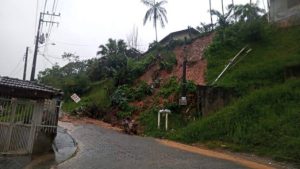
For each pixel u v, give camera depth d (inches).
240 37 1460.4
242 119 864.3
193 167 546.0
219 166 566.9
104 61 2121.1
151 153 663.1
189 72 1418.6
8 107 596.4
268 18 1504.7
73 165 533.3
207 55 1444.4
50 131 689.6
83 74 2241.6
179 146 813.9
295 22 1363.2
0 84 574.9
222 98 1050.7
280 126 776.3
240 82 1127.0
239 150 757.3
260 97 924.6
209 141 854.5
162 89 1334.9
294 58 1145.4
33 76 1428.4
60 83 2146.9
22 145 601.3
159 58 1654.8
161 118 1099.9
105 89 1689.2
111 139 834.8
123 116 1270.9
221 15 1663.4
